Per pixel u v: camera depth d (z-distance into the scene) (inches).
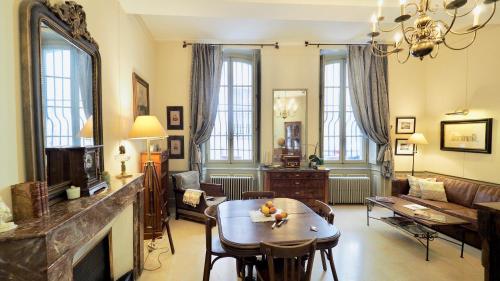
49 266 44.7
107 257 88.5
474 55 157.2
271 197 126.6
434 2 112.4
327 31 172.7
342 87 203.8
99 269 83.0
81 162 67.8
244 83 200.2
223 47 192.1
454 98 171.3
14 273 42.8
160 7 117.6
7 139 48.8
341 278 101.0
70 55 69.6
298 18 129.6
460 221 118.0
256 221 88.0
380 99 190.2
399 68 195.6
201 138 188.1
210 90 187.9
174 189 169.2
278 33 176.2
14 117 50.6
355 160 205.5
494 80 146.3
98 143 84.4
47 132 59.6
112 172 105.2
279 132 195.0
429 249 125.4
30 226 46.6
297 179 176.4
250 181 191.3
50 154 60.3
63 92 66.3
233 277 101.7
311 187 177.3
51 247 45.4
